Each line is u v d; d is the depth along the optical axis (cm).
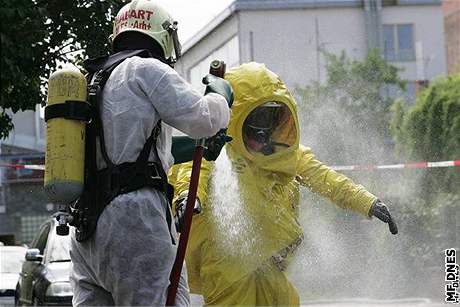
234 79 645
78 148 498
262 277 636
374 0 2642
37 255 1460
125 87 501
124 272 491
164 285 495
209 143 530
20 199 3506
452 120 2014
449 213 1519
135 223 490
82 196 507
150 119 499
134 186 495
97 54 729
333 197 692
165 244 495
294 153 649
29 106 714
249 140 641
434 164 1328
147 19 535
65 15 721
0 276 1827
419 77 2872
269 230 637
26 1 635
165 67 504
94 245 499
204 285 636
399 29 2822
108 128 500
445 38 2900
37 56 687
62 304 1352
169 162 521
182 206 552
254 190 636
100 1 720
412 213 1514
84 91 504
